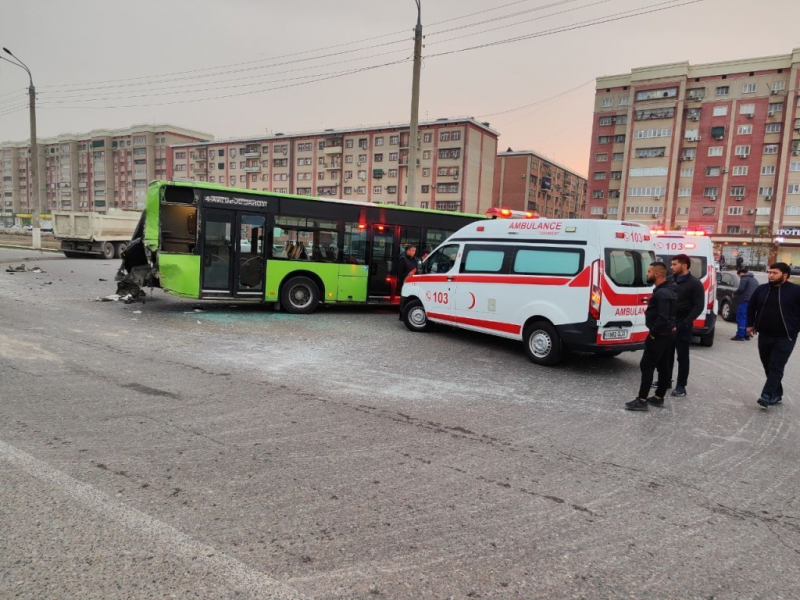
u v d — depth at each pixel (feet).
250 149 304.50
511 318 27.86
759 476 14.17
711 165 194.49
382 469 13.38
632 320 25.76
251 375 21.89
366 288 41.75
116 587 8.38
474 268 30.25
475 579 9.08
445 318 31.94
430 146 250.57
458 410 18.60
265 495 11.69
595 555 10.02
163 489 11.71
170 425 15.66
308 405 18.26
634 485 13.23
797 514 12.11
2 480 11.75
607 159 216.54
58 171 396.98
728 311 49.78
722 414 19.80
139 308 39.11
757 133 186.80
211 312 39.01
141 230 41.37
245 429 15.69
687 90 197.88
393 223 42.65
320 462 13.60
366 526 10.62
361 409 18.13
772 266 20.58
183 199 36.52
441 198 248.93
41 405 16.83
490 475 13.38
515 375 24.25
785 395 23.17
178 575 8.77
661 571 9.61
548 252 26.63
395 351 28.12
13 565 8.80
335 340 30.50
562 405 19.89
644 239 26.78
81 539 9.65
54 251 98.12
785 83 182.09
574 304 25.13
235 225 37.81
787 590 9.23
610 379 24.49
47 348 24.72
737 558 10.16
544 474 13.62
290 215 39.22
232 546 9.68
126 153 368.48
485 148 258.57
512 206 288.51
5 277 54.19
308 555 9.53
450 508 11.55
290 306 39.78
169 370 22.04
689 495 12.82
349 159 273.95
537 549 10.12
